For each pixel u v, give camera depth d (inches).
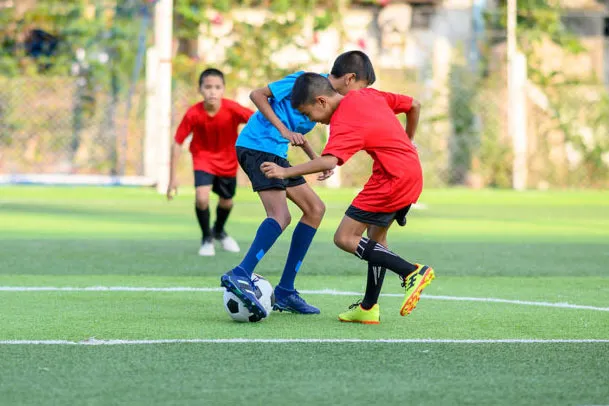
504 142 2436.0
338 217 1652.3
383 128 678.5
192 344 607.5
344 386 500.4
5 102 2305.6
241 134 802.2
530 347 608.4
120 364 547.2
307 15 2349.9
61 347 594.9
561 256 1165.1
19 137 2314.2
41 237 1310.3
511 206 1982.0
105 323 684.1
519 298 833.5
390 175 677.9
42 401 467.8
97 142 2311.8
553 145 2471.7
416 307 778.8
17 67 2381.9
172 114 2271.2
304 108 692.7
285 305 740.7
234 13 2442.2
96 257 1099.9
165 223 1528.1
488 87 2429.9
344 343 616.4
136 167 2305.6
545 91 2461.9
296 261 747.4
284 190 767.7
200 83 1120.8
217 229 1182.3
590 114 2455.7
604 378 523.5
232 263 1058.7
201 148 1136.8
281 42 2332.7
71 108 2309.3
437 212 1829.5
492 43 2509.8
